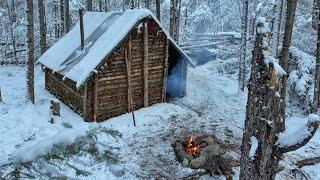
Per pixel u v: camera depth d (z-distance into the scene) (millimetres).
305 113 19875
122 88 17828
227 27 58281
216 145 13148
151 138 15344
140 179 11891
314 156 14047
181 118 17969
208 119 18094
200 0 51844
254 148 5613
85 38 19828
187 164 12758
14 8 33906
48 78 21703
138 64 18312
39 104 18922
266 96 5449
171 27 28828
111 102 17562
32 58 18312
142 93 18859
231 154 13992
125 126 16516
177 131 16266
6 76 25156
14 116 16469
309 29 27094
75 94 17875
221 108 19922
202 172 12406
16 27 32062
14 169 2980
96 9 41344
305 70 21828
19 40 35969
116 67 17359
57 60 19719
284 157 13688
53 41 35469
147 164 12977
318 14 17344
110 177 7133
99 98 17016
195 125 17141
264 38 5398
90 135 3506
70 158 3295
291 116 19344
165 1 39438
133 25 17172
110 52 16547
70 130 3441
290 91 22359
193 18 43969
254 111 5598
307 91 20578
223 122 17781
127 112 18328
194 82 25391
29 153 3068
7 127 15148
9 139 13859
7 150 12719
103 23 20031
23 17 34188
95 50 17484
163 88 19734
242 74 22297
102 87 17000
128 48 17453
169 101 20672
